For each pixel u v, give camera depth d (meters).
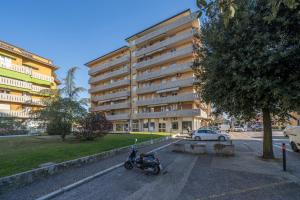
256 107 11.50
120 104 50.97
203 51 12.70
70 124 17.06
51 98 17.52
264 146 11.91
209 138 25.67
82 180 7.15
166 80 42.91
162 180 7.46
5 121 23.45
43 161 8.72
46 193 5.88
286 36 8.77
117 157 11.82
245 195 5.92
